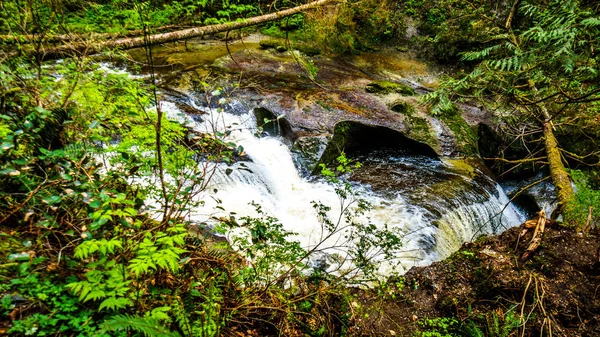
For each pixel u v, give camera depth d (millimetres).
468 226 6773
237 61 10578
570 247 3666
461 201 6953
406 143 8266
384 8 13062
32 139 2373
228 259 3076
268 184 6871
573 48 3410
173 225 2502
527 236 3836
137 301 1989
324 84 10039
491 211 7254
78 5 4316
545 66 3848
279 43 12055
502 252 3738
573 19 3178
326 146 7582
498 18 9414
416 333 3086
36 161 2305
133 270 1970
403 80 11781
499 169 8438
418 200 6824
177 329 2137
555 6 3857
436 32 12891
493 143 8867
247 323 2695
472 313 3213
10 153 2199
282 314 2832
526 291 3240
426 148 8117
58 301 1887
